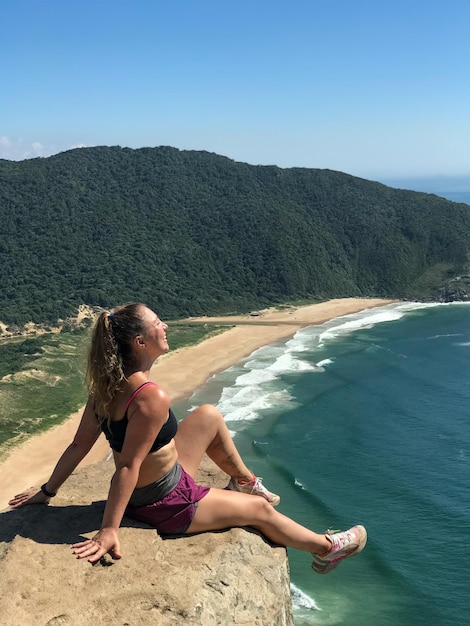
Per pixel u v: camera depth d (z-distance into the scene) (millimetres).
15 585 4070
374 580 21375
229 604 4348
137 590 4145
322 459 33125
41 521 5051
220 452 5590
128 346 4645
